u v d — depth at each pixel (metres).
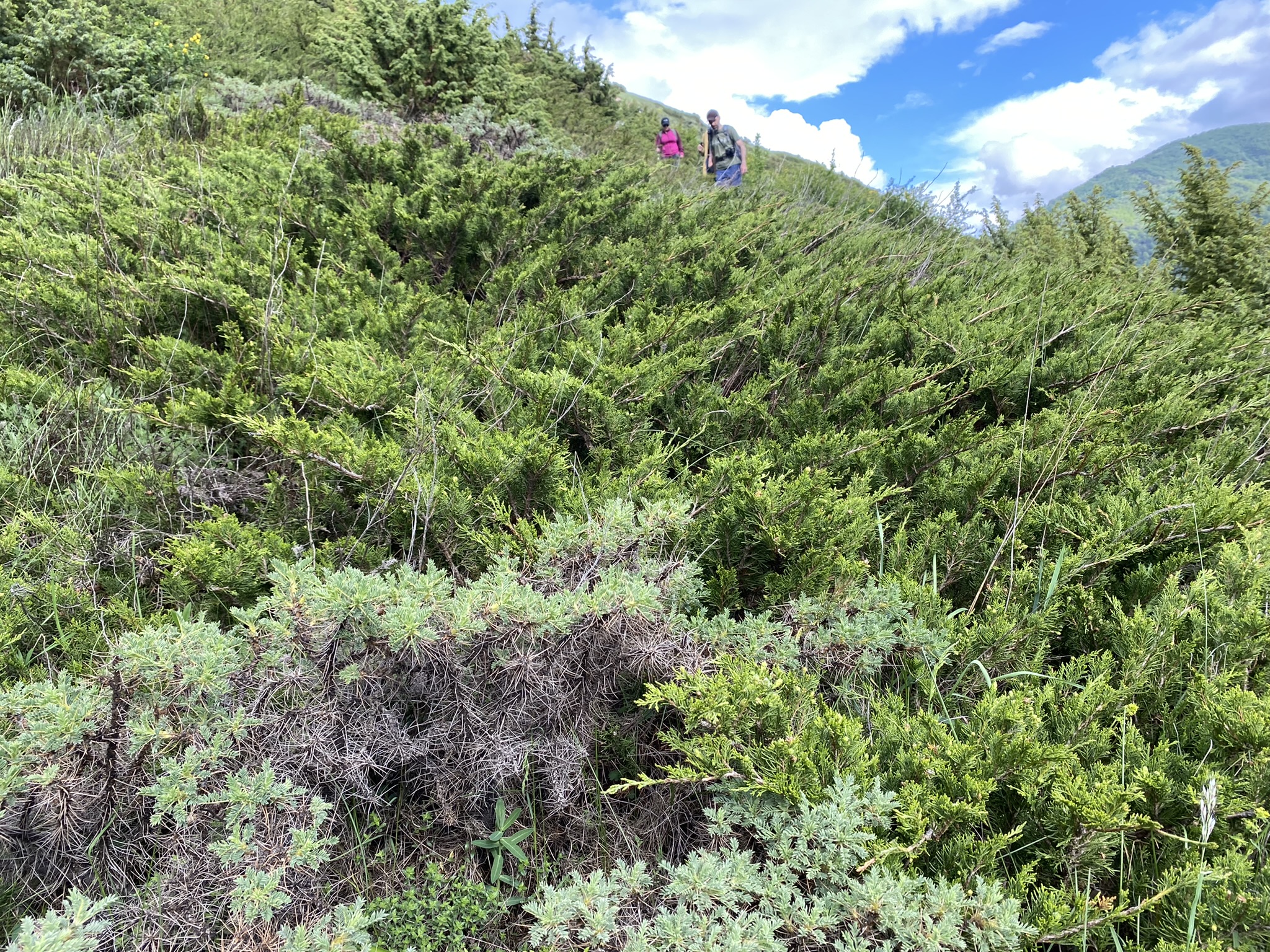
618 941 1.37
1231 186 7.95
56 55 6.66
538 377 2.80
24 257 3.23
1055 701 1.95
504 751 1.62
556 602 1.68
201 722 1.48
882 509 2.82
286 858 1.41
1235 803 1.50
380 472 2.32
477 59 9.02
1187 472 2.69
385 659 1.61
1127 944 1.34
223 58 9.55
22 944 1.09
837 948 1.26
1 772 1.30
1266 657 1.95
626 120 15.95
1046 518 2.50
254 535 2.08
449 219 4.32
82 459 2.50
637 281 4.35
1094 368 3.49
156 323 3.27
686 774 1.55
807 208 7.56
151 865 1.43
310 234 4.34
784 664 1.88
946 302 4.46
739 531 2.20
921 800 1.52
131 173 4.62
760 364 3.77
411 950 1.38
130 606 2.06
